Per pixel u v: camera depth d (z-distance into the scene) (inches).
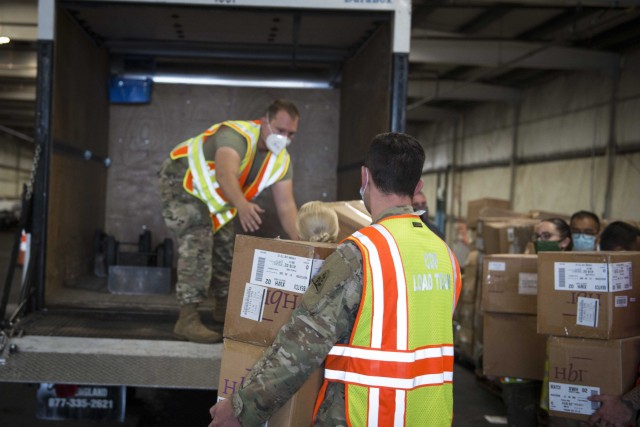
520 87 640.4
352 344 68.9
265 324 81.8
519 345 142.6
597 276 106.4
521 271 142.2
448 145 864.9
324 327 67.9
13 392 185.0
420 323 70.7
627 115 455.5
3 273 359.6
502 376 143.6
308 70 234.2
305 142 233.8
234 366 85.0
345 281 68.7
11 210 1099.9
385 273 68.7
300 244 80.2
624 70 466.6
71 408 126.6
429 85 644.1
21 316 146.0
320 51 215.3
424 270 72.0
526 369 142.3
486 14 438.9
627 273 108.3
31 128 1266.0
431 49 483.8
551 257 110.1
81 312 152.8
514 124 645.9
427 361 71.5
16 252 138.0
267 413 69.2
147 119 232.7
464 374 228.5
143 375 122.7
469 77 636.7
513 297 142.2
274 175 146.6
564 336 109.3
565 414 109.1
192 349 126.8
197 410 175.6
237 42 210.8
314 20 179.0
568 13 423.5
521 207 625.3
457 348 242.8
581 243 184.7
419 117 822.5
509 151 656.4
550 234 170.6
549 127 573.6
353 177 200.8
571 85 535.5
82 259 200.4
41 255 153.3
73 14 179.9
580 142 516.7
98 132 216.1
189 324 132.6
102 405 126.6
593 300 106.4
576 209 517.7
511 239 201.8
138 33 204.1
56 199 166.7
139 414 170.9
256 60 225.3
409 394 68.2
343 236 114.7
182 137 233.5
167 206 141.3
